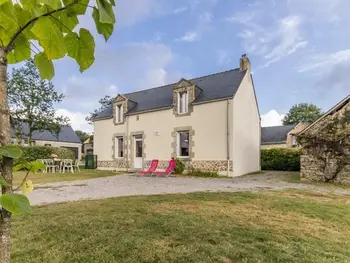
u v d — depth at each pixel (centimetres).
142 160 1655
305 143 1184
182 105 1518
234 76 1481
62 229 390
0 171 80
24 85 1914
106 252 316
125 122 1772
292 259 310
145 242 345
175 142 1508
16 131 1873
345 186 998
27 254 310
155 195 682
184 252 320
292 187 925
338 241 383
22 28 85
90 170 1802
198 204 574
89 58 101
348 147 1076
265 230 412
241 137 1379
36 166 97
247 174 1402
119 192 770
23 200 75
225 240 361
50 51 84
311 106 4559
